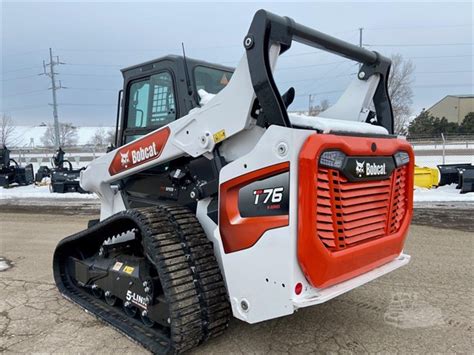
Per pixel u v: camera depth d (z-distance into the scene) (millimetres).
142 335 3398
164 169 3723
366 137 2971
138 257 3693
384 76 3721
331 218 2670
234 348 3252
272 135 2639
